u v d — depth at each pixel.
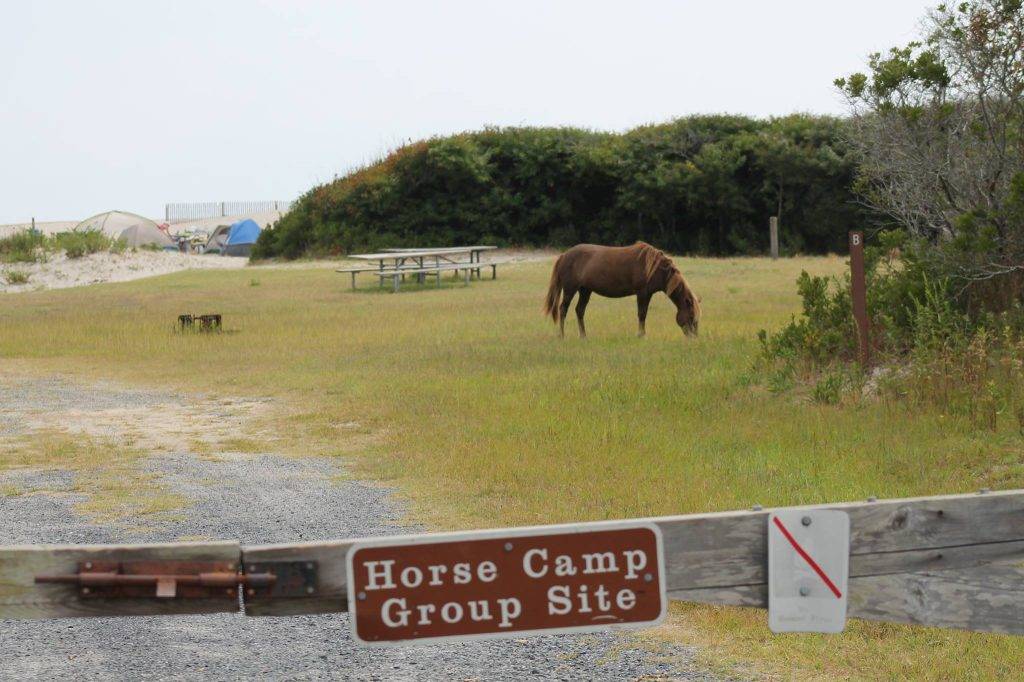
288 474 10.41
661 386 13.26
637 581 3.47
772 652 5.78
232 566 3.46
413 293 32.34
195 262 49.38
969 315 13.34
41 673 5.78
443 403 13.38
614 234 53.50
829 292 26.83
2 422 13.63
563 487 9.13
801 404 11.84
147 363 18.88
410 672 5.74
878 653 5.70
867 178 15.10
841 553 3.56
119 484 10.12
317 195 54.91
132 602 3.43
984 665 5.51
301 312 27.16
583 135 54.62
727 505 8.22
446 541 3.42
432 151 52.25
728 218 51.16
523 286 34.03
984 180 13.69
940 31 13.82
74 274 43.03
